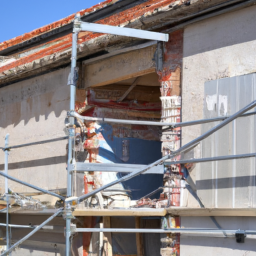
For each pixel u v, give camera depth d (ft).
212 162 22.49
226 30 22.58
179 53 24.61
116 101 30.58
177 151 21.25
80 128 29.78
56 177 31.30
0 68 36.37
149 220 27.43
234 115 19.35
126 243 28.12
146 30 25.32
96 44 26.71
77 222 27.99
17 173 34.65
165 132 24.41
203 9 22.71
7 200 29.89
